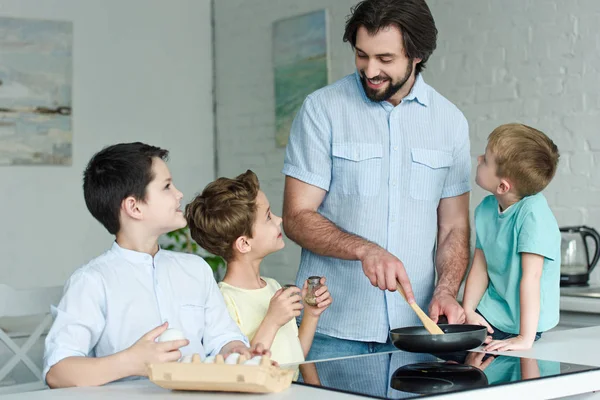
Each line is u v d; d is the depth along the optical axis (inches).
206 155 211.3
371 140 82.8
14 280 187.8
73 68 194.9
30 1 189.9
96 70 197.9
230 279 82.0
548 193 137.6
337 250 76.9
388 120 83.1
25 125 188.5
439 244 88.6
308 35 181.3
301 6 183.9
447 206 88.3
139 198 67.0
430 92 85.2
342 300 84.2
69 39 194.1
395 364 60.2
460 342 59.5
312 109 84.5
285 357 79.1
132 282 66.4
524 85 140.8
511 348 68.2
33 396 52.3
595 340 73.3
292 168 85.1
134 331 65.2
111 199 67.1
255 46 197.5
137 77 203.5
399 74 78.1
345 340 84.4
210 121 211.9
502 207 78.2
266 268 191.9
